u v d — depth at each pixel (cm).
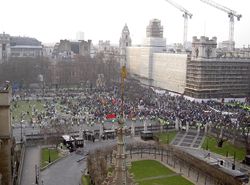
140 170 12500
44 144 15325
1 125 9138
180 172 12431
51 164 12900
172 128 18412
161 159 13825
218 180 11275
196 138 16950
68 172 12206
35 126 18062
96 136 16725
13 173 10319
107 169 10906
